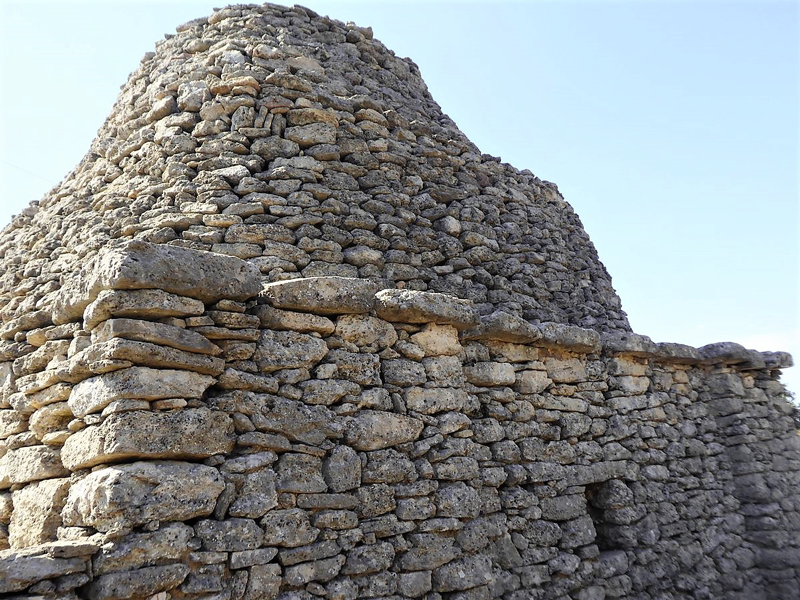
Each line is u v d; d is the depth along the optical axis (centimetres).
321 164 595
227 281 365
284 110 605
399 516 395
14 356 512
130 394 314
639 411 637
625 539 570
